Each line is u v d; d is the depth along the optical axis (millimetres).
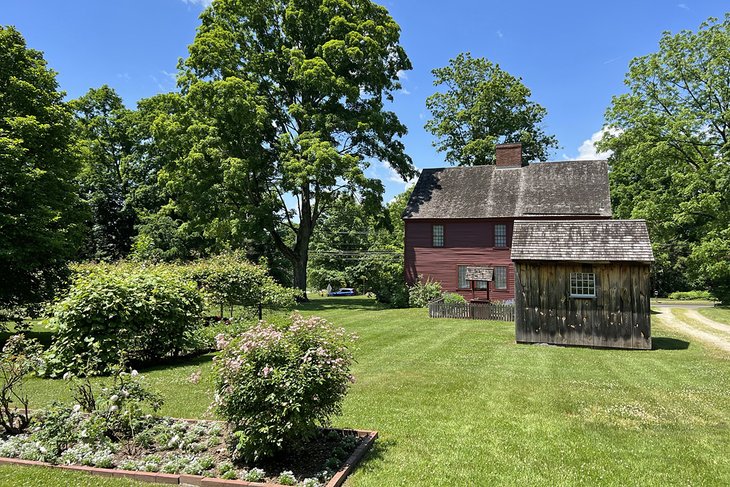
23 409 8336
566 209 30172
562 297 16062
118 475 5691
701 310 28266
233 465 5898
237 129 31031
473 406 8844
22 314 16219
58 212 16922
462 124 47812
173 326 12836
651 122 34250
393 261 43656
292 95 34906
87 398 7371
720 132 33406
